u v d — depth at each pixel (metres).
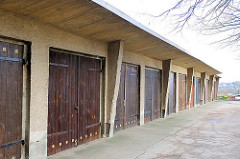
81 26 3.99
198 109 13.71
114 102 5.39
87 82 4.95
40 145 3.60
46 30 3.73
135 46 6.04
